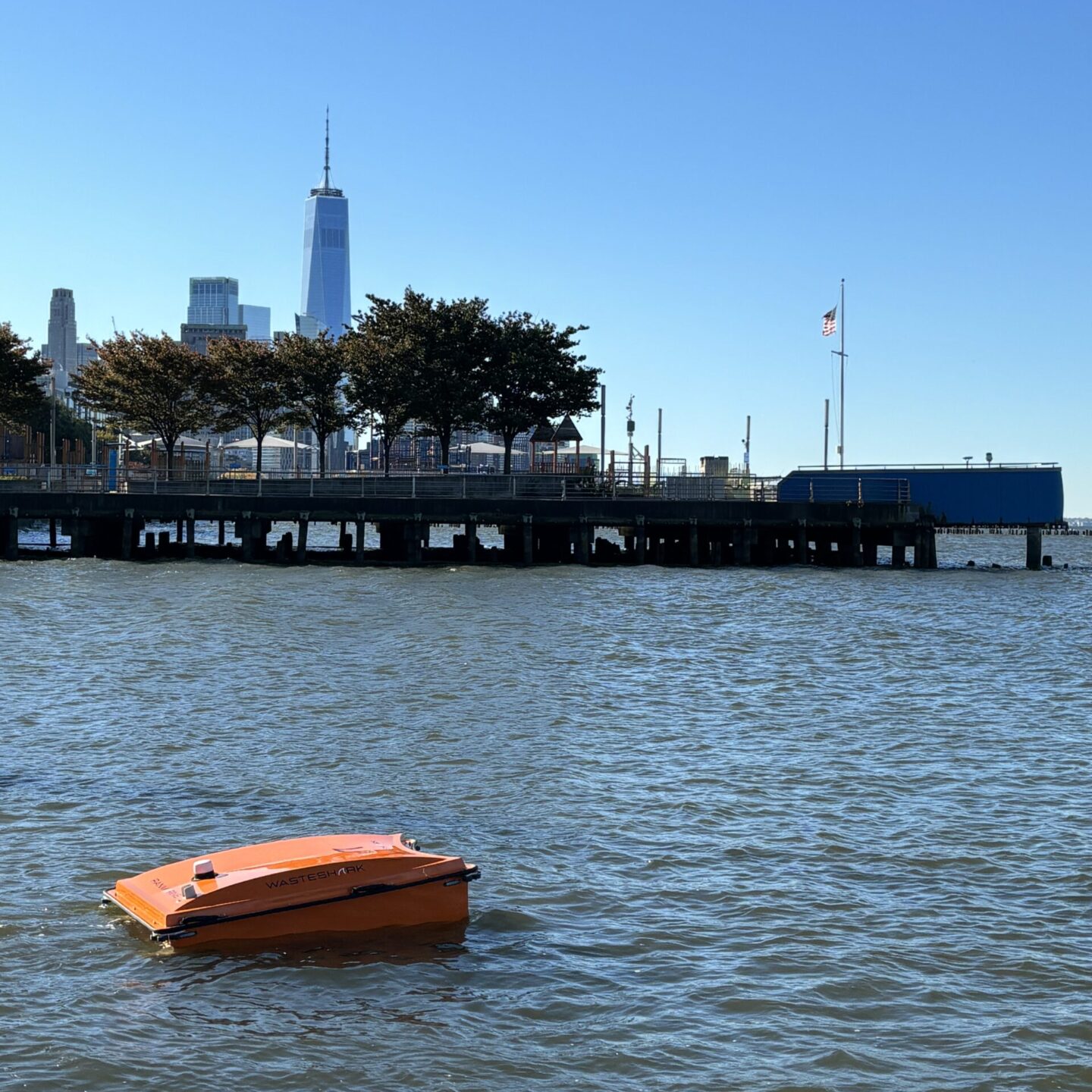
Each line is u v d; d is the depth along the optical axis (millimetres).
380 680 36812
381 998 16344
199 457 126250
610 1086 14438
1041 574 80438
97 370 102438
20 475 101875
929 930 18719
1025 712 34625
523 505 76500
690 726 32062
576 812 24156
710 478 83875
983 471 80188
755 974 17250
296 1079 14414
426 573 69500
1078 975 17312
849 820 23953
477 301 100062
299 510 75500
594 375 100062
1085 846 22500
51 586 59906
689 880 20625
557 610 53188
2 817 22844
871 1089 14461
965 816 24250
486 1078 14547
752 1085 14500
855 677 39781
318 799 24688
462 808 24344
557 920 18906
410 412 97312
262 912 17703
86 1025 15422
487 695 34969
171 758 27484
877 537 83750
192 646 42188
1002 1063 15023
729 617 53312
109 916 18516
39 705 32688
